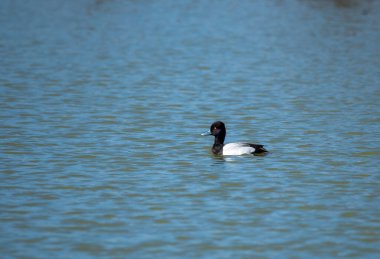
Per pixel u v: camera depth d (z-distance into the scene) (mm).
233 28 67438
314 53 54688
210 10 78875
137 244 19156
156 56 53625
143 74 46781
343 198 22859
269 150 28859
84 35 62875
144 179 24969
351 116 34938
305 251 18703
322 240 19406
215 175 25375
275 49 56688
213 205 22234
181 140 30703
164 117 35125
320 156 27859
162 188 23953
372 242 19250
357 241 19328
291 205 22219
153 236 19703
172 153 28531
